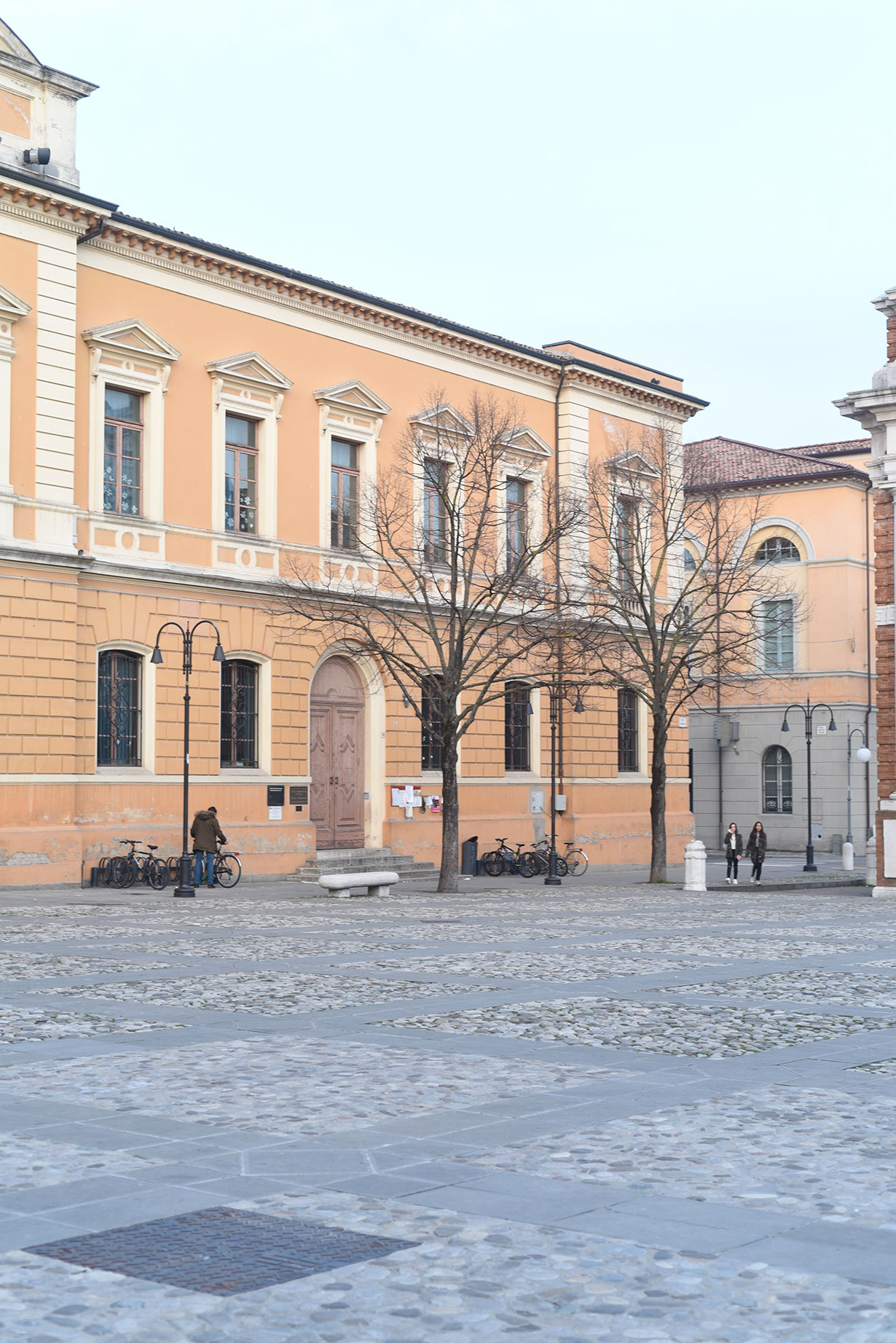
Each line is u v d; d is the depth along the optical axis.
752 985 16.67
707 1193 7.57
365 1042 12.38
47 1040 12.41
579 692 42.38
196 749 35.94
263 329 38.28
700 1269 6.35
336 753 40.31
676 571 51.69
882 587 37.75
